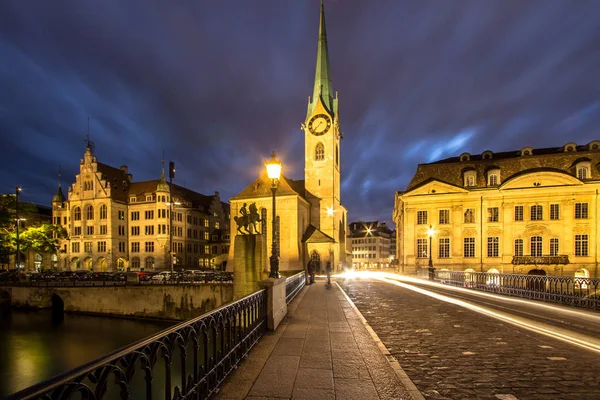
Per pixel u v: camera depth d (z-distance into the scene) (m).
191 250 79.25
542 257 45.97
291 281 18.34
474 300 18.33
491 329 10.90
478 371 6.95
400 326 11.36
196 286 40.81
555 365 7.34
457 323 11.88
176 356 20.61
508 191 47.75
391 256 137.50
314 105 66.75
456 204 49.41
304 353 7.79
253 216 23.58
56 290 46.50
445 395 5.77
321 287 25.81
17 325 39.75
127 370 3.41
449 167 52.09
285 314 12.79
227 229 89.88
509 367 7.21
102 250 72.44
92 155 76.00
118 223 73.62
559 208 46.41
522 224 47.44
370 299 18.75
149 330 37.56
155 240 72.81
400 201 54.25
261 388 5.75
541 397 5.70
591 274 44.59
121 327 38.75
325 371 6.61
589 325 11.57
